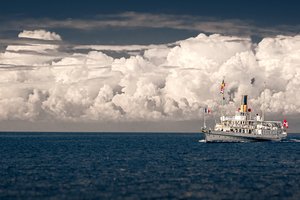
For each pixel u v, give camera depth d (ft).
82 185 265.13
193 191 248.11
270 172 333.83
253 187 261.85
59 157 469.57
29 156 482.69
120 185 265.95
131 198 228.43
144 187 259.60
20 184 267.39
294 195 238.27
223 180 288.92
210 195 237.04
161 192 244.63
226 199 227.61
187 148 649.20
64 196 232.12
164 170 342.23
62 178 293.64
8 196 231.50
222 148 636.48
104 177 299.38
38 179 288.51
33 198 226.99
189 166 374.22
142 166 371.97
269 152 557.74
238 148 634.84
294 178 300.20
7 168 352.28
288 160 442.91
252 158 461.78
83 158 456.45
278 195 237.86
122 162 409.08
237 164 394.52
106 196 232.73
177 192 244.83
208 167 366.84
